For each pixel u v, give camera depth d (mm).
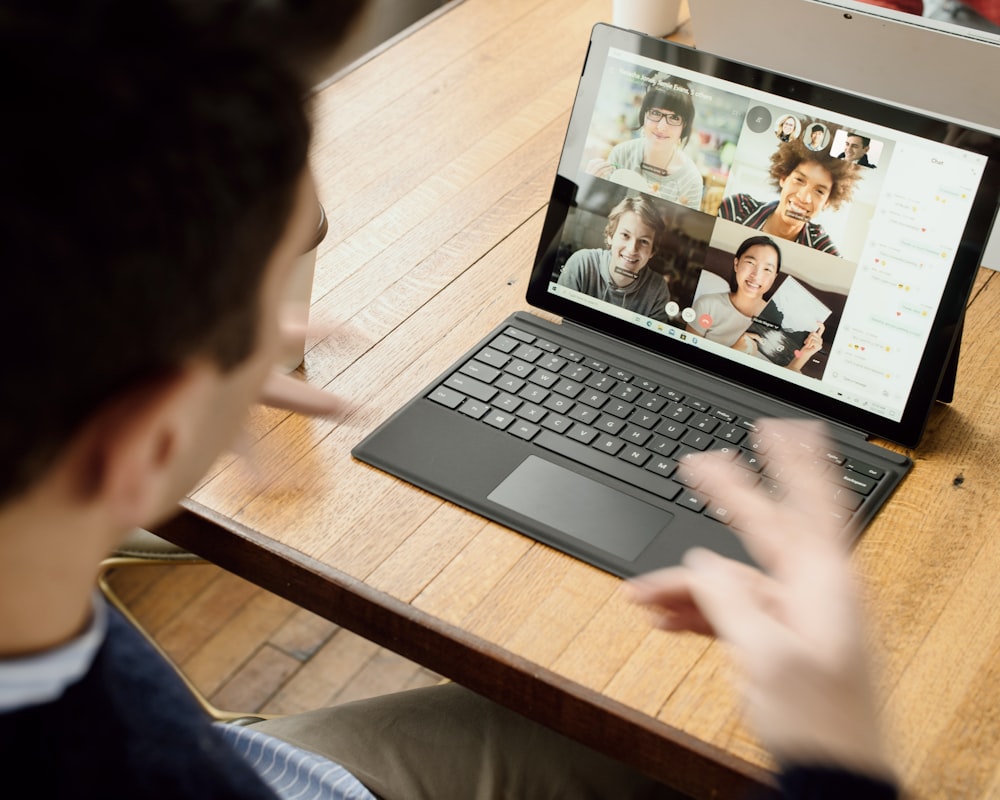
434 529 941
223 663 1926
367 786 1031
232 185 346
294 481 979
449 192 1329
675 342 1079
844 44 1251
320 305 1158
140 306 339
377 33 2334
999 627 873
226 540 947
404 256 1229
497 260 1225
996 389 1081
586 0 1726
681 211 1055
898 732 802
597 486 968
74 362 339
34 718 448
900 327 977
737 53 1365
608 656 848
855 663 582
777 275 1021
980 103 1194
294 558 918
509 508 951
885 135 961
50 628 443
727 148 1027
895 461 995
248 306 391
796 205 1005
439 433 1017
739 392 1054
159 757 505
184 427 395
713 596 609
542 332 1116
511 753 1073
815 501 673
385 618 891
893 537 938
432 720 1104
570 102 1490
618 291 1097
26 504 385
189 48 333
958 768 780
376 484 978
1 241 312
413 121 1452
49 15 317
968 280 942
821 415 1027
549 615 876
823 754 558
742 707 812
